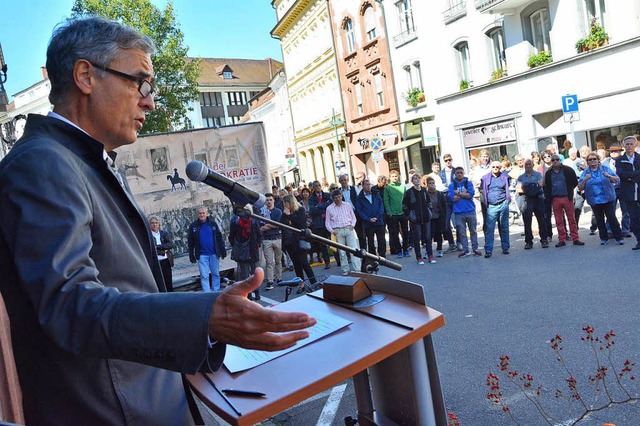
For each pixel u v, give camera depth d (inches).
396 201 494.3
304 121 1622.8
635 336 203.6
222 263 441.4
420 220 439.2
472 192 438.0
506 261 396.2
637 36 590.9
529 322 241.9
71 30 58.2
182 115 1170.6
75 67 57.3
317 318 73.2
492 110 804.6
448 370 198.8
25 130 56.3
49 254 44.3
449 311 283.3
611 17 625.3
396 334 64.4
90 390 52.6
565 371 180.4
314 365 59.8
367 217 474.6
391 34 1021.2
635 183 358.6
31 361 53.2
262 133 445.7
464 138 874.8
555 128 718.5
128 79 59.2
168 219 428.1
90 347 43.2
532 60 719.7
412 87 995.9
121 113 59.5
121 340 43.1
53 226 45.4
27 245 44.8
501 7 737.6
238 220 397.4
